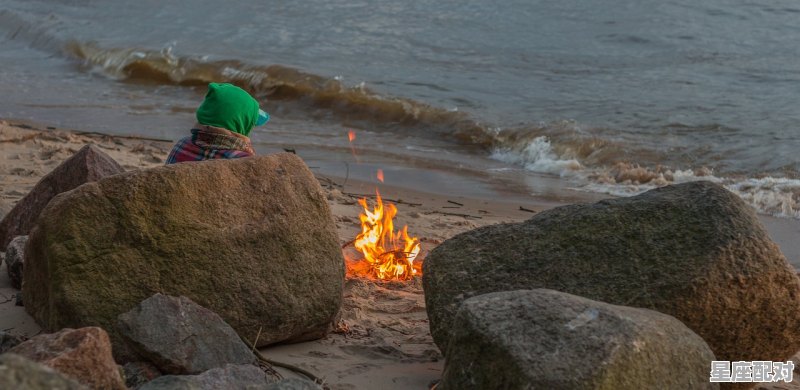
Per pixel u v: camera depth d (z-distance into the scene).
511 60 20.25
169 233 5.29
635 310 4.59
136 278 5.20
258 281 5.46
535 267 5.37
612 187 12.52
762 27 22.72
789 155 13.38
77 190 5.25
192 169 5.44
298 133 15.36
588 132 14.67
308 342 5.83
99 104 16.84
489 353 4.34
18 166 10.55
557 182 12.84
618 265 5.23
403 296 6.84
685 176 12.81
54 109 16.11
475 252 5.55
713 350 5.09
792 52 20.23
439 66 19.69
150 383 4.34
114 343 5.06
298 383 4.42
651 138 14.44
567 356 4.16
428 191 11.88
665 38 21.88
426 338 6.02
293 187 5.70
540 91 17.59
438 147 14.80
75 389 3.16
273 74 18.48
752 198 11.72
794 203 11.54
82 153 7.30
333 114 16.81
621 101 16.62
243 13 25.53
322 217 5.76
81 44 21.70
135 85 18.98
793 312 5.07
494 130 15.01
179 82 19.33
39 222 5.35
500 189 12.24
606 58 20.28
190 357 4.83
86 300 5.09
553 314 4.38
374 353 5.71
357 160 13.52
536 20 24.14
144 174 5.33
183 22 24.53
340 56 20.42
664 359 4.28
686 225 5.29
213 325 5.01
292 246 5.60
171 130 14.75
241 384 4.57
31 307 5.68
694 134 14.61
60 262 5.11
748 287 5.00
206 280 5.34
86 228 5.17
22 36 23.97
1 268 6.75
